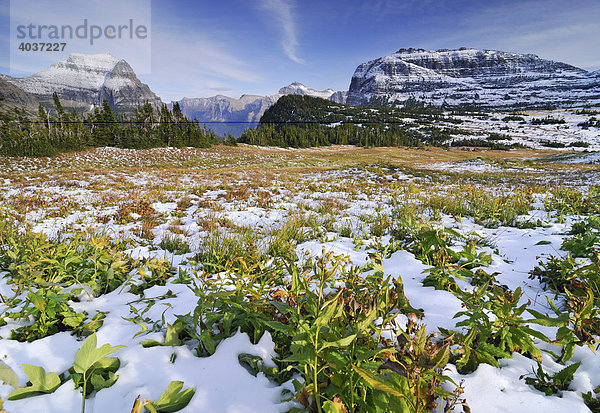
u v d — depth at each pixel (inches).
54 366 62.0
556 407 48.9
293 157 1978.3
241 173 850.8
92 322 75.5
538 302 90.3
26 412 49.3
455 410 49.6
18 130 1877.5
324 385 49.6
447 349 44.7
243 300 79.2
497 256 137.8
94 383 53.6
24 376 58.6
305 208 320.5
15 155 1449.3
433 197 343.0
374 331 63.0
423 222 152.9
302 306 69.8
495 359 63.2
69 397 52.8
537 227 199.3
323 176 747.4
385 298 62.6
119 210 293.7
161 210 324.8
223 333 68.7
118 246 155.0
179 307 87.8
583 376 55.6
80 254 114.4
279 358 63.7
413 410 43.3
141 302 91.9
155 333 71.8
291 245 152.3
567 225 195.9
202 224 248.8
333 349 50.6
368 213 285.9
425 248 121.0
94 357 51.2
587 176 733.3
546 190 394.6
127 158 1530.5
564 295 91.1
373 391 44.7
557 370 59.7
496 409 49.6
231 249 150.6
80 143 1883.6
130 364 59.2
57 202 352.5
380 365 47.9
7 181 607.2
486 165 1393.9
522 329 62.3
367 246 165.6
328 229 215.8
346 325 63.2
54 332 76.2
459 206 266.5
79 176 694.5
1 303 87.6
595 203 248.8
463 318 76.5
